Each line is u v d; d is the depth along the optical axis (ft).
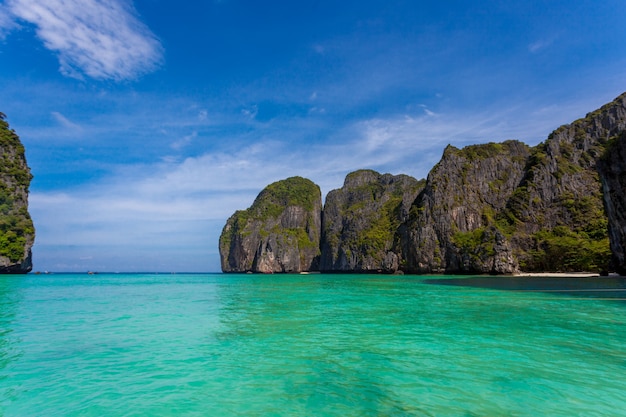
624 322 54.24
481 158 352.49
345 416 22.58
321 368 31.96
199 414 23.06
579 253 245.04
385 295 105.40
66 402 24.99
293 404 24.52
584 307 72.02
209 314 66.13
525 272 266.36
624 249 174.29
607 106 352.28
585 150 335.67
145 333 47.83
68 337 45.37
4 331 49.49
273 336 45.37
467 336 44.47
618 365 32.24
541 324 52.54
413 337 44.11
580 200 299.79
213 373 30.83
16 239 234.99
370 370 31.27
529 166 341.82
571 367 31.71
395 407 23.82
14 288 135.54
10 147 260.01
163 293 121.19
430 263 307.17
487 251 265.95
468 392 26.22
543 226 300.61
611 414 22.70
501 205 329.93
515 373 30.17
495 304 78.38
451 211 316.40
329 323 54.80
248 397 25.76
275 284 184.03
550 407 23.72
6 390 27.17
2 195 240.73
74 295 109.09
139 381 29.04
